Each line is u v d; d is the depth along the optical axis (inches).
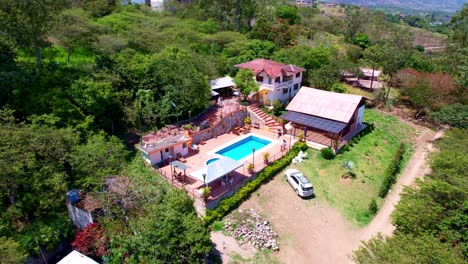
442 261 758.5
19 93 1310.3
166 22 2970.0
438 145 1572.3
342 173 1483.8
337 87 2215.8
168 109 1659.7
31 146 1062.4
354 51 3105.3
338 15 6525.6
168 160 1472.7
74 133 1244.5
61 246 1088.8
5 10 1375.5
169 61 1784.0
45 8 1424.7
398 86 2519.7
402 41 2450.8
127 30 2492.6
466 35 2696.9
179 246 901.8
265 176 1384.1
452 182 1081.4
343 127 1630.2
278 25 3112.7
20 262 864.9
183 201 1029.8
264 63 2240.4
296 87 2253.9
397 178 1550.2
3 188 971.9
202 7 3607.3
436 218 960.9
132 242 913.5
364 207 1325.0
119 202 1071.0
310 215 1251.8
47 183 1035.3
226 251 1060.5
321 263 1061.1
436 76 2162.9
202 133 1712.6
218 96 2079.2
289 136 1782.7
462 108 1921.8
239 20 3467.0
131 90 1674.5
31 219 1092.5
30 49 1718.8
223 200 1233.4
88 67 1600.6
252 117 1937.7
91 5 2824.8
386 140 1863.9
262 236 1124.5
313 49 2450.8
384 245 852.0
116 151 1219.9
